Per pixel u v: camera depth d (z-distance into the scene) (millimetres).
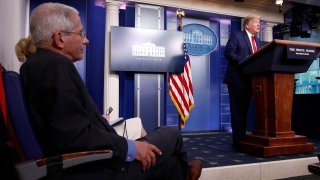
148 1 4602
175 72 4516
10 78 919
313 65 6297
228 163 2527
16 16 2604
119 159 1023
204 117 5379
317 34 6488
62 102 911
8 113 903
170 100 5035
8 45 2137
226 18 5496
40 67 970
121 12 4711
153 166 1136
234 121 3311
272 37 5812
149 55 4363
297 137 2873
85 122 944
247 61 2881
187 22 5289
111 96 4355
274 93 2762
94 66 4590
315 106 4633
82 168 967
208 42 5363
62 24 1112
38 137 955
